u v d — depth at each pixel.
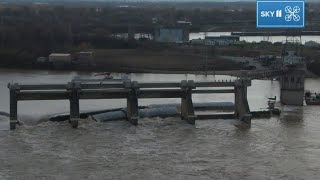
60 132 97.56
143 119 109.06
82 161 79.06
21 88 102.81
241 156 82.25
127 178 71.56
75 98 104.25
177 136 95.62
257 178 71.62
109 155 82.38
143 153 83.69
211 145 89.06
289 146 88.25
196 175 72.88
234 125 105.31
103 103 127.19
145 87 108.38
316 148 86.88
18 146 87.44
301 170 75.12
